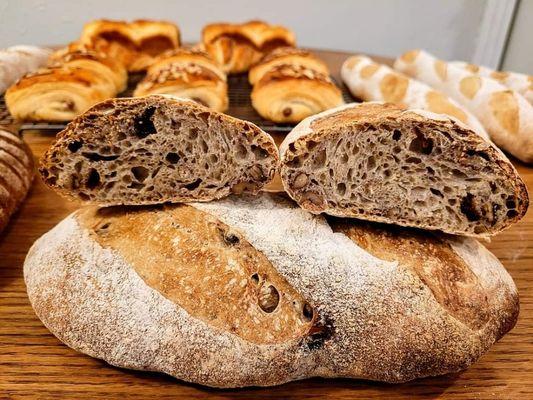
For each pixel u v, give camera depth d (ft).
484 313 0.76
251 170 0.79
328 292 0.74
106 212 0.86
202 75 1.53
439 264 0.78
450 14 2.62
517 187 0.73
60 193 0.80
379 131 0.74
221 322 0.72
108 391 0.72
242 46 1.99
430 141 0.74
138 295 0.74
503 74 1.89
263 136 0.75
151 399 0.71
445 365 0.73
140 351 0.72
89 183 0.80
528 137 1.42
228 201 0.84
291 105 1.51
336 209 0.78
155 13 2.52
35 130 1.49
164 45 1.98
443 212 0.78
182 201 0.82
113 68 1.66
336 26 2.65
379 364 0.72
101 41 1.87
